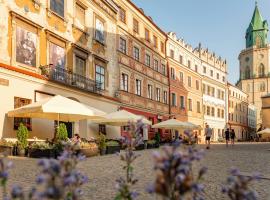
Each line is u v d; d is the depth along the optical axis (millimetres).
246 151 24188
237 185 2174
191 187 1964
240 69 104500
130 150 3832
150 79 37656
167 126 30938
